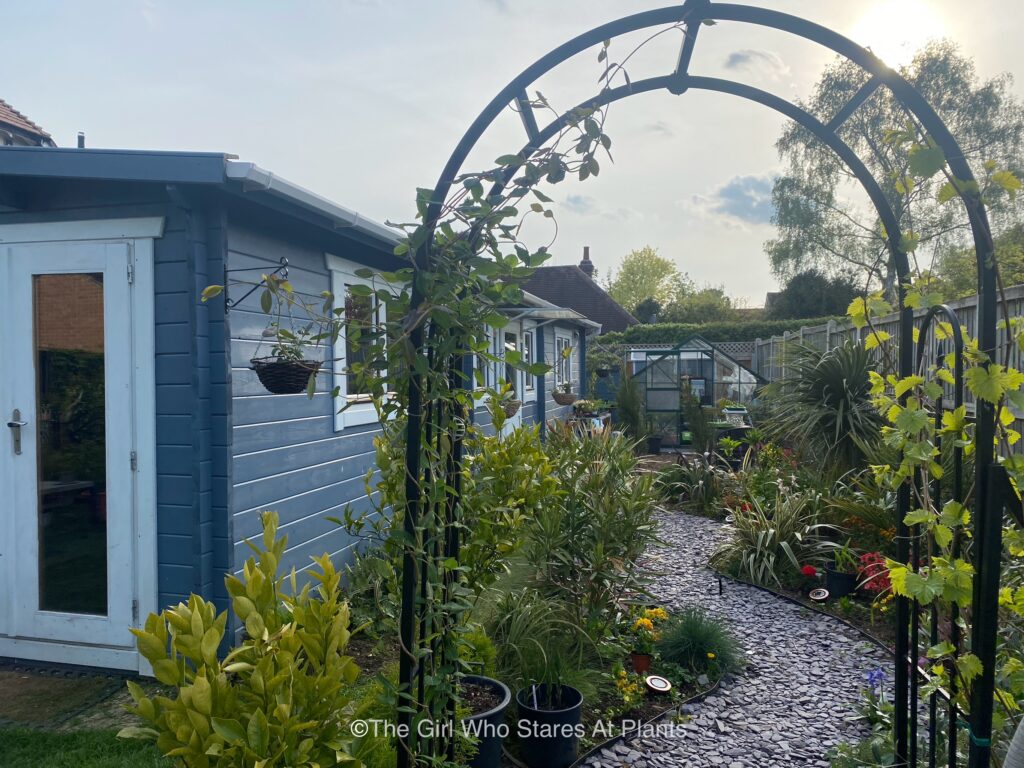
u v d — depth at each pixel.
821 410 7.48
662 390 15.09
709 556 7.14
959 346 2.38
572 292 28.98
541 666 3.76
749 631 5.23
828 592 5.85
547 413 14.16
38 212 4.29
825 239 21.39
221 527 4.23
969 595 2.24
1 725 3.56
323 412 5.58
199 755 1.92
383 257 6.52
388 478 3.03
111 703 3.82
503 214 2.45
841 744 3.46
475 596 2.98
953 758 2.44
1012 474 2.21
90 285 4.27
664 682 4.12
